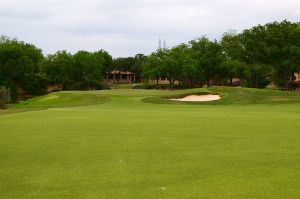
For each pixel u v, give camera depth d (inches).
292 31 2824.8
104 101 1929.1
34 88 4023.1
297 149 507.8
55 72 4293.8
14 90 3651.6
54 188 334.6
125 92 2374.5
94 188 334.0
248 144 548.4
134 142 568.4
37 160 445.4
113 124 809.5
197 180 357.1
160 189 330.3
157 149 510.9
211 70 4092.0
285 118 949.2
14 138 612.7
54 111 1272.1
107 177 368.5
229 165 416.2
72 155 473.1
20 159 451.2
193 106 1668.3
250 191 323.0
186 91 2158.0
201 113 1156.5
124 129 722.8
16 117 1011.9
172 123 828.0
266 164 420.5
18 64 3814.0
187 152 489.7
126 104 1776.6
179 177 367.6
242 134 649.6
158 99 1920.5
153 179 360.8
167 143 557.9
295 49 2780.5
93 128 740.0
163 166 412.8
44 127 758.5
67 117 994.1
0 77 3698.3
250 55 3132.4
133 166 413.4
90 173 383.9
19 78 3939.5
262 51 2972.4
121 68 6314.0
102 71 4982.8
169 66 3934.5
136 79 6230.3
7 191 327.0
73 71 4384.8
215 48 4077.3
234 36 3408.0
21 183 350.3
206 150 502.9
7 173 385.7
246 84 3479.3
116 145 542.6
